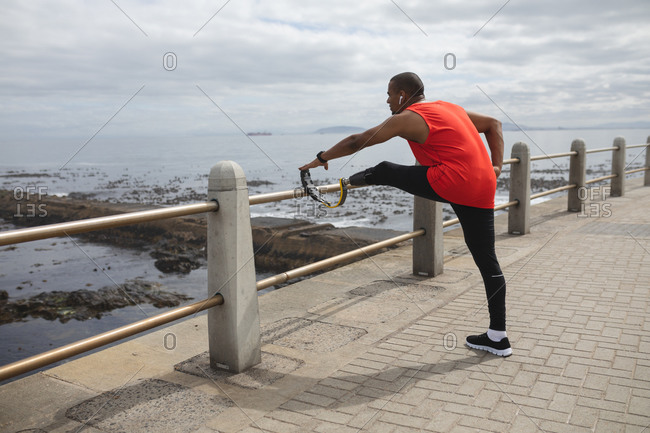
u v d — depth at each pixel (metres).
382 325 3.24
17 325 7.64
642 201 9.70
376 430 1.95
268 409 2.15
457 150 2.46
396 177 2.69
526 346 2.78
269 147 120.44
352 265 5.03
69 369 2.60
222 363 2.57
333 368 2.59
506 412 2.07
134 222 2.10
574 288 3.89
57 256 14.63
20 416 2.11
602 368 2.47
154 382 2.44
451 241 6.24
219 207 2.46
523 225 6.39
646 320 3.13
